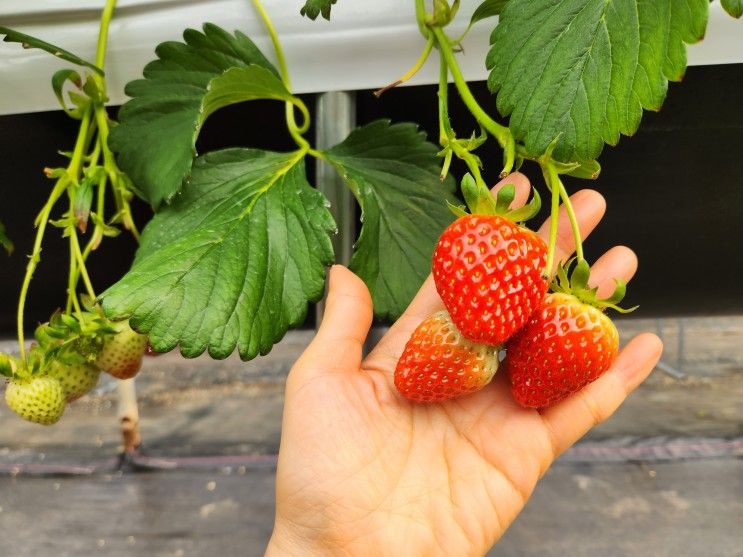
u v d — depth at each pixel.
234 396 1.00
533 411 0.21
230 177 0.20
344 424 0.21
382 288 0.21
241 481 0.82
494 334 0.16
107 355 0.22
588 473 0.83
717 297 0.30
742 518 0.75
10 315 0.30
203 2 0.21
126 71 0.22
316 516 0.21
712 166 0.24
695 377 1.03
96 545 0.73
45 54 0.22
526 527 0.75
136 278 0.17
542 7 0.16
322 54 0.21
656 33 0.15
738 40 0.19
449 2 0.20
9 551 0.72
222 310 0.18
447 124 0.18
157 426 0.92
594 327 0.17
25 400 0.21
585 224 0.21
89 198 0.21
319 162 0.23
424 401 0.19
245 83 0.19
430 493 0.21
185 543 0.74
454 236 0.16
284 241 0.19
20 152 0.25
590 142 0.16
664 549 0.72
